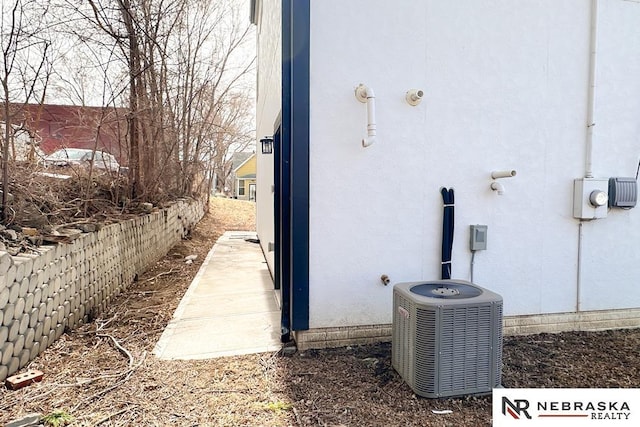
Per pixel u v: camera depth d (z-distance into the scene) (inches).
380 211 154.6
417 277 159.3
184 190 495.2
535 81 166.9
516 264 168.9
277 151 214.2
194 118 492.7
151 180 345.4
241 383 125.0
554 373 133.5
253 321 182.5
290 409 110.7
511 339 165.5
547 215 170.9
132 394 118.3
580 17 169.6
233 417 106.7
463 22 158.7
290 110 151.3
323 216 149.4
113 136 293.6
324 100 147.4
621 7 172.9
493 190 164.6
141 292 243.3
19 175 184.9
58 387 122.6
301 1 143.4
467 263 164.2
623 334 172.9
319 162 148.0
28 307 137.4
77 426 101.8
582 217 170.4
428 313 114.6
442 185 160.1
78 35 246.4
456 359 116.3
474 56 160.4
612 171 175.9
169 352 148.5
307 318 149.3
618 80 174.4
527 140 167.3
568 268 174.1
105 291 211.3
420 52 155.1
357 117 150.3
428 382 115.6
